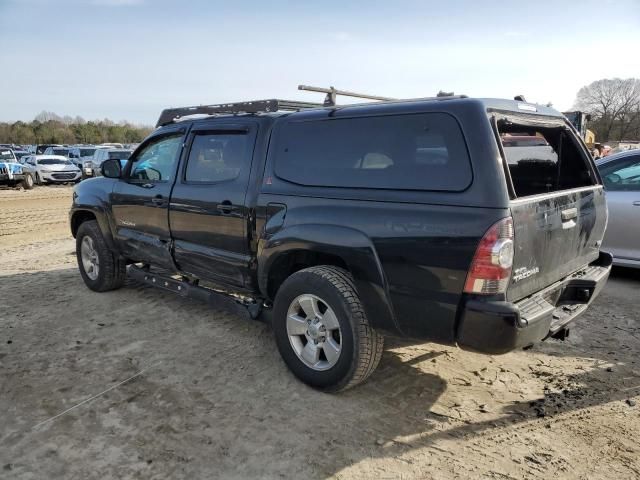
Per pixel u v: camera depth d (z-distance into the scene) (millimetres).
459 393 3596
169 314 5168
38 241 9922
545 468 2818
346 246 3260
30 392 3623
